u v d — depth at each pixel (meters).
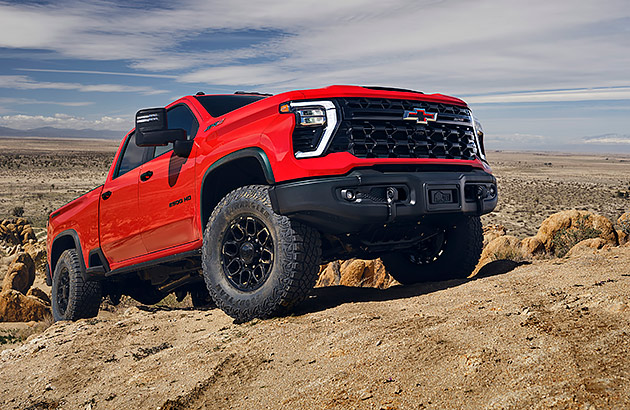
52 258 7.67
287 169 4.05
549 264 4.95
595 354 2.42
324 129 4.05
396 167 4.24
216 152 4.65
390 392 2.49
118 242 6.07
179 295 7.43
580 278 3.99
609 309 3.00
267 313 4.20
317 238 4.15
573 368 2.32
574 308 3.14
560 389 2.15
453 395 2.34
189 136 5.27
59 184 117.69
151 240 5.61
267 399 2.78
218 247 4.52
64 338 4.95
